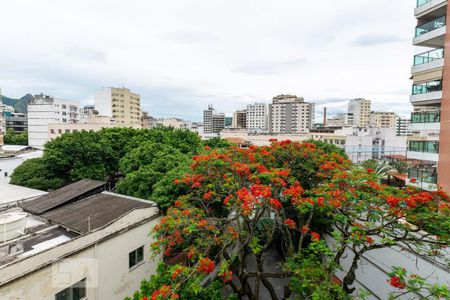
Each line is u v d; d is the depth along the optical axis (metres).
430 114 15.56
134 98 85.50
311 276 7.08
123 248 10.51
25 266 7.43
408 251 8.05
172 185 12.25
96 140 24.12
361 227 7.81
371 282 10.08
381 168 21.80
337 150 20.48
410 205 7.35
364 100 114.00
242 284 9.45
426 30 16.27
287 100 115.62
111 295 10.05
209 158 10.08
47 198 13.19
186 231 8.63
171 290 6.86
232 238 8.73
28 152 35.25
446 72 12.30
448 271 7.32
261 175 8.77
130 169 17.58
